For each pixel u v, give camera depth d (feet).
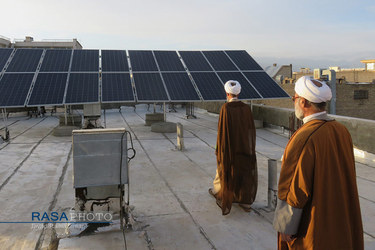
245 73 48.42
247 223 15.28
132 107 92.12
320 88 7.00
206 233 14.25
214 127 49.24
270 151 32.09
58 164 26.76
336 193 6.81
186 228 14.75
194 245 13.19
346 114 88.63
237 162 16.07
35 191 20.07
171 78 44.93
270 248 12.97
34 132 44.32
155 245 13.11
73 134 13.15
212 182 21.86
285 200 7.08
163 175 23.58
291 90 93.40
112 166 13.56
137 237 13.55
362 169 24.93
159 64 48.75
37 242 13.50
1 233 14.32
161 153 30.91
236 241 13.55
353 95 88.48
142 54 51.60
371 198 18.67
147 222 15.35
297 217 6.93
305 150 6.77
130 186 21.02
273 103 96.12
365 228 14.76
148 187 20.81
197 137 40.01
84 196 13.73
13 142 36.35
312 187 6.79
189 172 24.36
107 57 49.42
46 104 35.99
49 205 17.72
